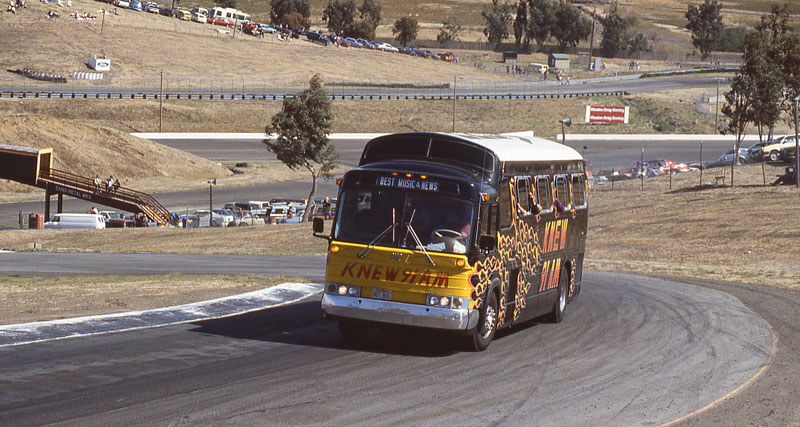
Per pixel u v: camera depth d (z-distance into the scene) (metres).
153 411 32.03
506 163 50.06
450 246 45.28
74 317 52.78
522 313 54.59
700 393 39.03
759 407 36.56
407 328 45.81
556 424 32.94
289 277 90.56
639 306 70.56
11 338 45.69
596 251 134.25
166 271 104.88
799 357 48.66
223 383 37.28
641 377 42.22
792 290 84.19
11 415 30.89
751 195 172.62
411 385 38.50
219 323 54.84
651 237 142.75
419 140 48.94
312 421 31.61
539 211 54.50
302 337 50.62
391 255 45.75
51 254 143.25
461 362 44.69
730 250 125.50
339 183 47.69
